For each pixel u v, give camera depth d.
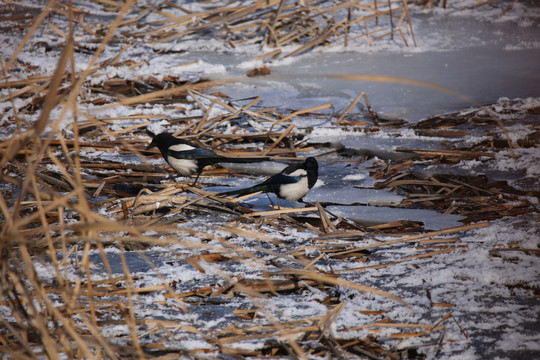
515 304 6.93
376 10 21.20
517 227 8.96
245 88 17.19
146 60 18.88
